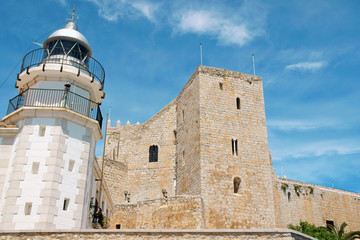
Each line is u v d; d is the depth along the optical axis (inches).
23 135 873.5
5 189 843.4
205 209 1521.9
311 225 1899.6
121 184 2118.6
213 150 1654.8
